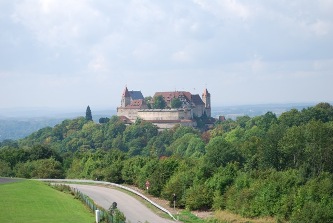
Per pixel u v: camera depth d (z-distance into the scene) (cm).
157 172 10931
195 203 9306
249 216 8462
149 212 8625
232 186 9388
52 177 14162
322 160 12500
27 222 6662
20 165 15075
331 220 7425
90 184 12156
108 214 6856
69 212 7431
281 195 8481
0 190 8850
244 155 13588
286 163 13200
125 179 12481
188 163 12312
